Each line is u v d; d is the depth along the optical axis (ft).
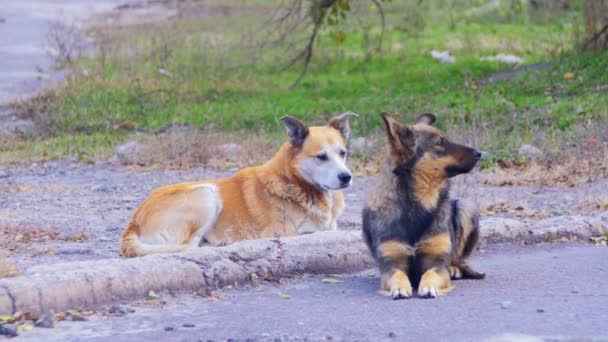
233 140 68.80
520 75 82.43
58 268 29.53
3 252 36.27
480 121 68.95
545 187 52.90
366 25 112.06
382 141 65.10
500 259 35.96
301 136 37.78
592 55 84.38
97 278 28.48
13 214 46.78
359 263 34.73
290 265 33.04
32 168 64.08
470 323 25.55
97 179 59.26
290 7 93.50
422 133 30.73
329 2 87.97
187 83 89.61
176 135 68.33
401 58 97.91
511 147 61.41
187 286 30.14
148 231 36.37
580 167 55.83
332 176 36.96
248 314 27.32
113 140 73.05
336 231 35.91
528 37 102.94
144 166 63.67
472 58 93.81
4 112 84.64
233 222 37.45
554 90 76.89
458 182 53.47
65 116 79.92
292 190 37.29
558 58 86.48
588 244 38.70
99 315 27.35
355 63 98.22
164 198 37.01
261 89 89.76
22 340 24.71
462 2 123.24
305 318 26.66
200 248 32.58
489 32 108.37
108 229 43.24
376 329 25.18
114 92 86.69
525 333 24.29
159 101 84.64
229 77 93.50
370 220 31.45
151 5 156.56
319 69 96.94
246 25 119.24
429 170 30.40
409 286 29.48
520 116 69.62
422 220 30.48
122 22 133.18
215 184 38.22
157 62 96.94
